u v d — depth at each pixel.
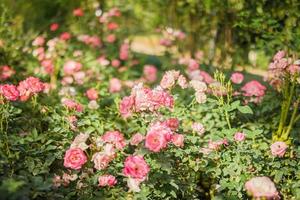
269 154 2.82
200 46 4.39
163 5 4.65
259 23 3.68
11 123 2.99
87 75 3.95
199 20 4.32
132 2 4.90
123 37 4.99
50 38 4.88
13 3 4.97
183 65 4.09
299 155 2.82
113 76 4.20
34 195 2.38
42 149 2.70
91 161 2.68
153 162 2.58
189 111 3.16
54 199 2.55
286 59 3.12
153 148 2.39
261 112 3.26
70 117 2.86
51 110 3.05
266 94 3.35
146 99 2.61
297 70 3.07
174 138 2.63
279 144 2.68
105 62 4.07
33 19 5.14
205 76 3.42
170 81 2.85
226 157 2.78
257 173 2.75
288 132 3.05
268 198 2.30
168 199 2.61
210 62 4.10
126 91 3.71
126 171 2.38
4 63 3.98
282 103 3.16
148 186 2.57
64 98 3.27
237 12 3.82
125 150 2.86
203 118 3.12
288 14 3.62
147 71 4.08
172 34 4.36
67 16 5.25
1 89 2.70
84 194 2.59
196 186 2.81
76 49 4.41
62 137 2.86
